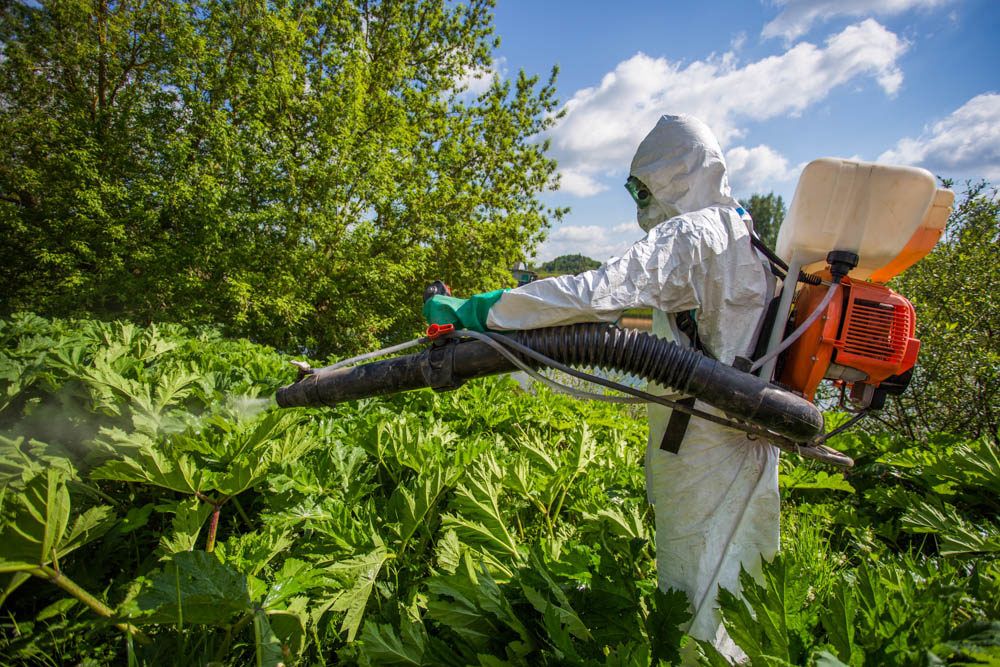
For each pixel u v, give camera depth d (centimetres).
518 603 204
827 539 339
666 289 171
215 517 249
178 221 1112
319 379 197
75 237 1117
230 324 1112
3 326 473
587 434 378
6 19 1288
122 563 246
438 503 317
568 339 170
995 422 475
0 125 1269
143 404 296
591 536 294
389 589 242
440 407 476
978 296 496
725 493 186
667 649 176
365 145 1184
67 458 263
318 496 285
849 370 176
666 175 200
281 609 197
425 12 1688
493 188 1784
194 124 1139
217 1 1240
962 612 194
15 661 186
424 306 200
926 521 316
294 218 1126
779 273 199
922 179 161
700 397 166
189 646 193
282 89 1148
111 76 1275
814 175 169
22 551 175
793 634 159
